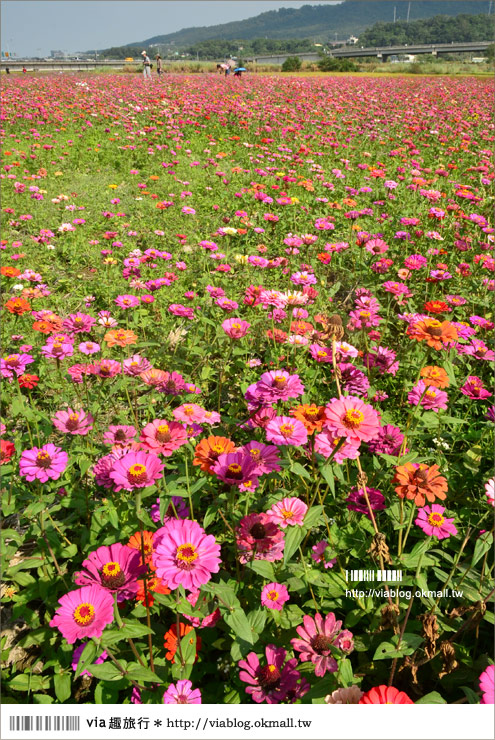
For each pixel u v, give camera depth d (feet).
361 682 6.01
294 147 35.04
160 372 8.45
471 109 50.65
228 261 17.28
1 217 21.40
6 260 17.51
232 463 5.61
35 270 17.38
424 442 9.31
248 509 6.84
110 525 7.23
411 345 11.21
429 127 41.22
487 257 15.14
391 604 5.44
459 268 15.06
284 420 6.00
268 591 5.95
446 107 52.60
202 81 75.25
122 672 4.87
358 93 61.41
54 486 7.37
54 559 6.49
